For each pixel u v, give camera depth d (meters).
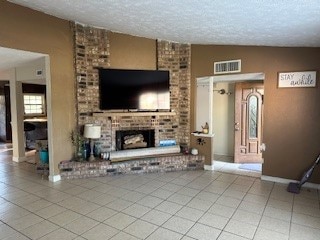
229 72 4.60
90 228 2.62
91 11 3.44
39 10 3.66
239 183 4.14
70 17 3.92
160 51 4.81
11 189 3.76
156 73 4.78
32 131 7.34
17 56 3.90
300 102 4.01
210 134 4.86
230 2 2.46
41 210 3.04
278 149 4.21
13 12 3.38
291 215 2.96
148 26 3.90
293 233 2.54
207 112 4.94
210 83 4.84
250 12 2.66
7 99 8.45
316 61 3.87
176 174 4.59
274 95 4.20
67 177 4.21
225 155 6.32
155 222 2.75
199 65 4.88
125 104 4.63
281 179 4.21
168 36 4.47
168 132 5.03
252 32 3.46
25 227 2.64
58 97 4.09
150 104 4.79
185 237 2.45
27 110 8.67
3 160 5.75
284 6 2.34
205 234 2.51
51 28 3.90
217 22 3.22
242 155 5.55
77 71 4.25
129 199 3.40
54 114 4.05
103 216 2.89
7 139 8.52
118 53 4.57
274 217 2.90
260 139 5.52
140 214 2.95
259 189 3.86
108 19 3.75
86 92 4.37
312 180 3.96
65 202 3.28
